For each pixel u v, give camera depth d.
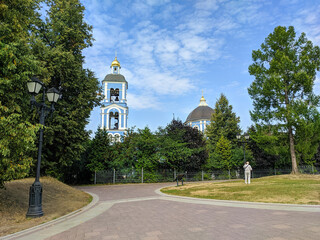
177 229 5.63
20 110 8.30
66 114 17.56
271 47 24.59
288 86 22.69
